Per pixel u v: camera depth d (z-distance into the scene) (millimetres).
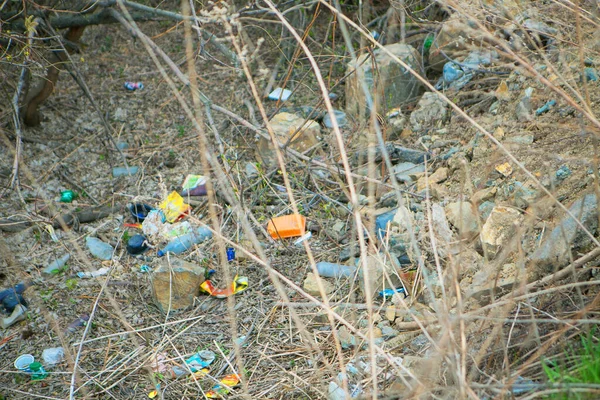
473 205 3242
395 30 5977
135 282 4254
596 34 3742
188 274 3965
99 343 3791
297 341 3664
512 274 3393
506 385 2459
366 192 4695
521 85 4754
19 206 5031
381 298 3814
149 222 4633
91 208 5012
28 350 3787
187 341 3760
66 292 4184
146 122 6133
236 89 6332
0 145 5660
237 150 5414
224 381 3434
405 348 3340
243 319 3877
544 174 3934
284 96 6004
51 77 5773
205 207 4863
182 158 5562
